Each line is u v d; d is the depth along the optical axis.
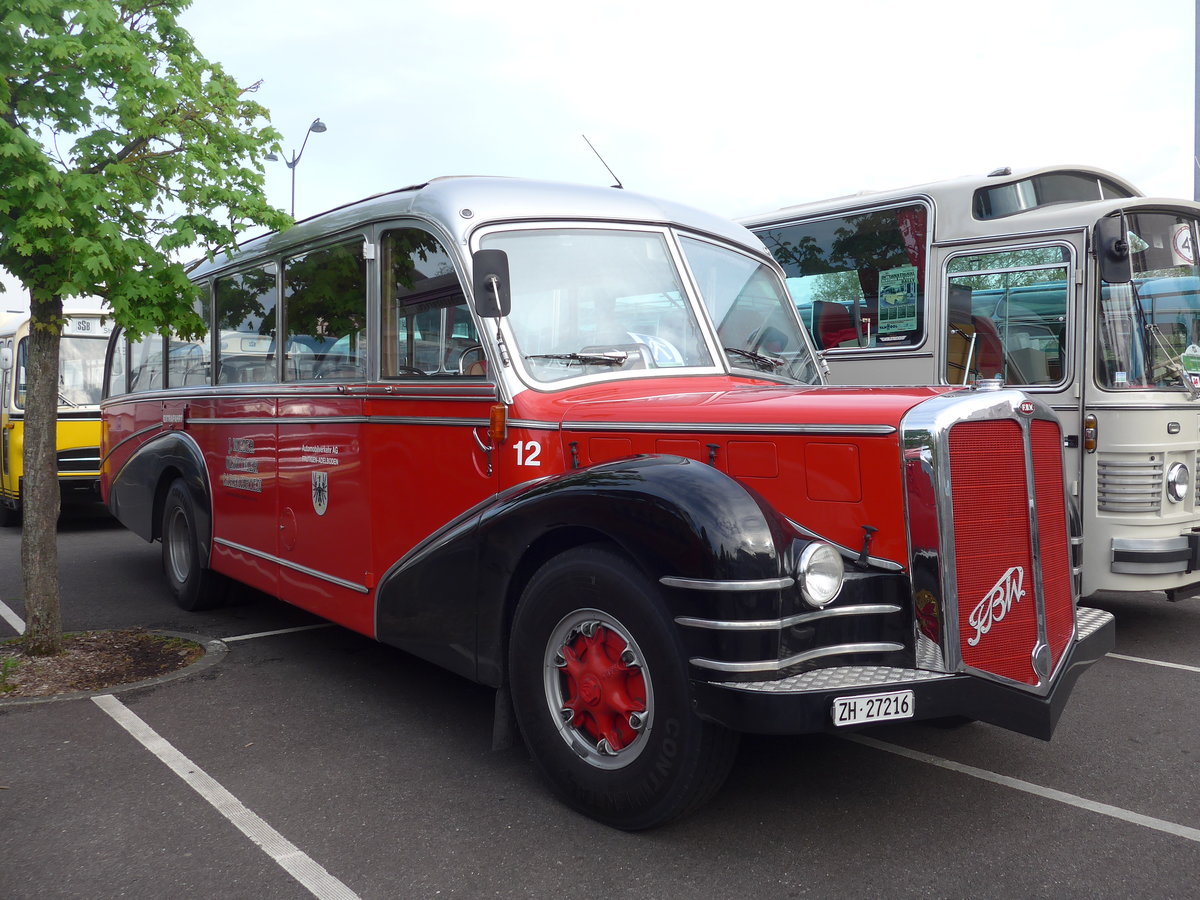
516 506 3.85
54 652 5.94
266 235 6.29
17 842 3.59
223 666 5.87
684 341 4.72
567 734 3.77
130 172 5.61
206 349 7.03
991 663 3.43
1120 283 6.82
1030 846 3.52
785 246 9.45
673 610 3.30
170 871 3.37
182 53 5.93
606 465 3.70
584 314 4.49
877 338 8.63
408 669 5.83
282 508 5.84
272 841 3.59
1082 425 6.96
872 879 3.28
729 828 3.66
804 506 3.59
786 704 3.10
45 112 5.52
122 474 8.61
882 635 3.39
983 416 3.42
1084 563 6.94
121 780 4.15
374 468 4.91
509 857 3.45
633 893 3.20
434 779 4.15
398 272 4.82
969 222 7.89
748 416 3.72
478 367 4.29
